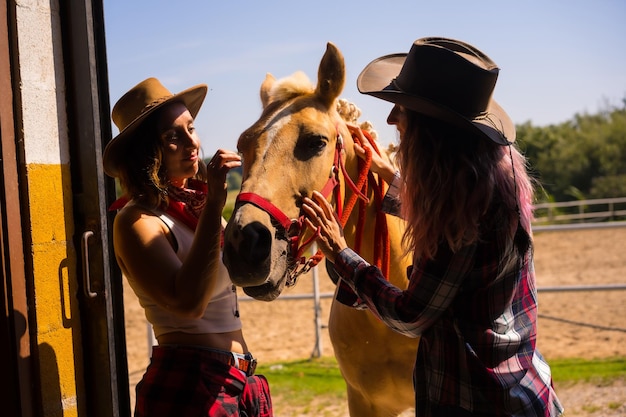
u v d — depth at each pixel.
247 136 2.01
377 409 2.67
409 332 1.69
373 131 2.57
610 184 30.30
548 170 33.12
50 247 2.03
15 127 1.94
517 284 1.62
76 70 2.09
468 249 1.57
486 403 1.56
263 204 1.84
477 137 1.61
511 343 1.59
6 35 1.91
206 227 1.77
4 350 1.92
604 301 8.44
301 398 5.11
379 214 2.32
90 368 2.15
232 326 1.99
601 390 4.73
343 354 2.58
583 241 15.42
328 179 2.03
